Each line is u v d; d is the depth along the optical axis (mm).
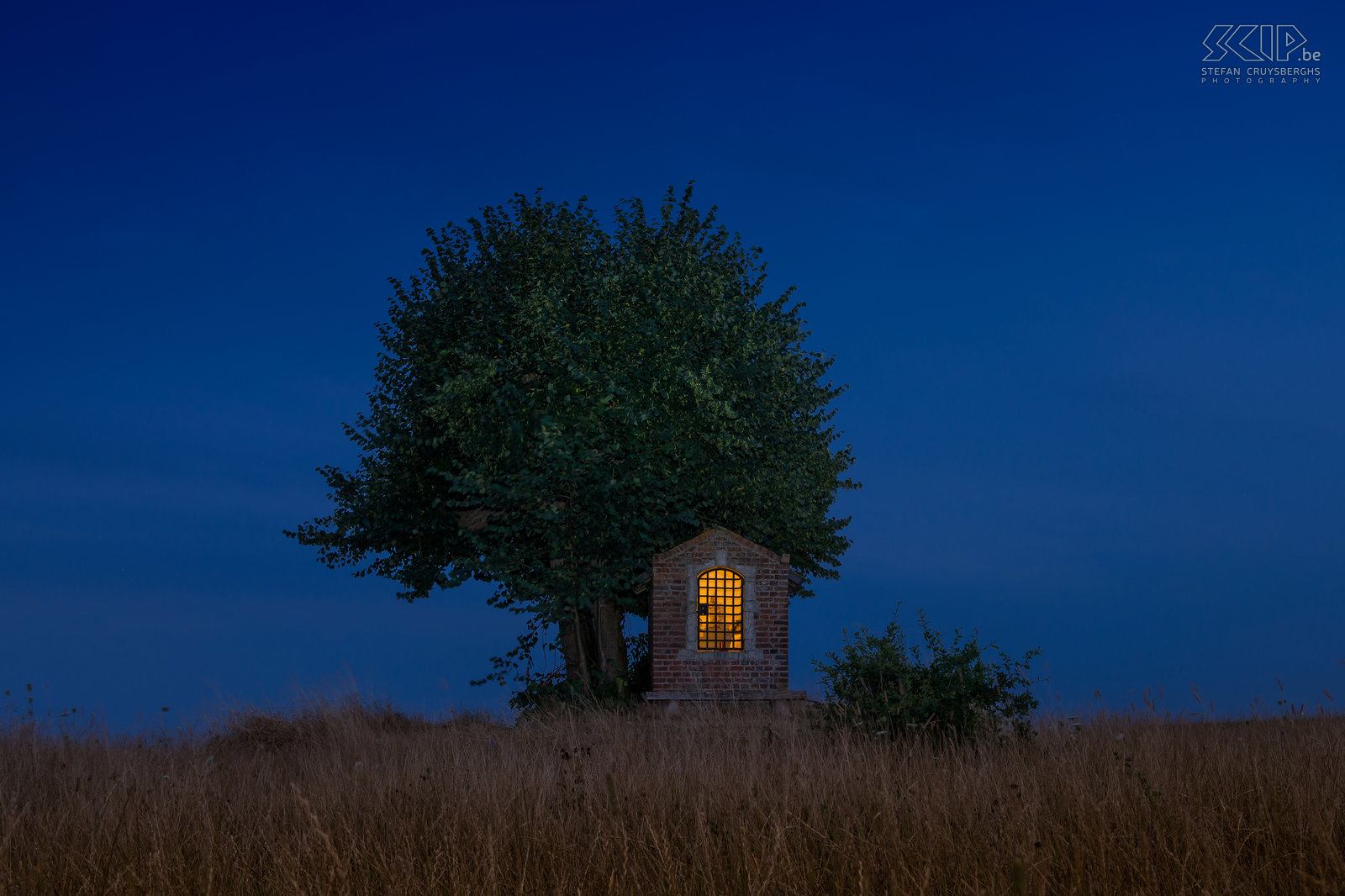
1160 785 8625
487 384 23125
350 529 26672
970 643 13266
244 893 7215
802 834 7863
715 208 26219
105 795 9750
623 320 23219
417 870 7449
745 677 22406
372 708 18250
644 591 24672
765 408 24484
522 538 24266
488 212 26094
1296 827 7441
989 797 8672
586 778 9695
